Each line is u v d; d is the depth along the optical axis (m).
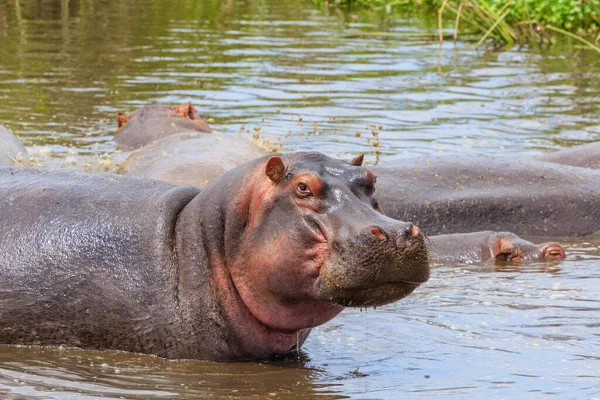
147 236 15.43
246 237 14.56
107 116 34.78
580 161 27.58
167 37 53.06
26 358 15.07
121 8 66.19
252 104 36.53
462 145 30.72
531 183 25.27
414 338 16.08
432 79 41.66
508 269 20.86
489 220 24.50
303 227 13.82
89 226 15.74
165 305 15.09
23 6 65.44
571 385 13.75
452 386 13.80
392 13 65.44
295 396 13.44
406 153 29.58
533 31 53.06
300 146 30.23
